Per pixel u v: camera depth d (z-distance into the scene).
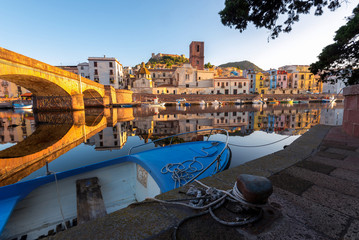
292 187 2.18
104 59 46.59
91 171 3.35
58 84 20.41
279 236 1.36
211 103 48.78
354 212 1.67
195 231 1.41
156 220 1.55
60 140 9.23
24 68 15.10
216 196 1.78
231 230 1.43
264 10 5.76
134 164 4.02
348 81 8.10
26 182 2.62
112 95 37.59
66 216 2.93
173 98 48.34
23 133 11.12
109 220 1.55
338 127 6.89
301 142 4.46
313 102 54.78
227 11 5.71
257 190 1.37
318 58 8.51
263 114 23.25
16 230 2.51
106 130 12.48
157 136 10.15
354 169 2.72
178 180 3.04
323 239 1.34
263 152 6.22
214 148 4.96
